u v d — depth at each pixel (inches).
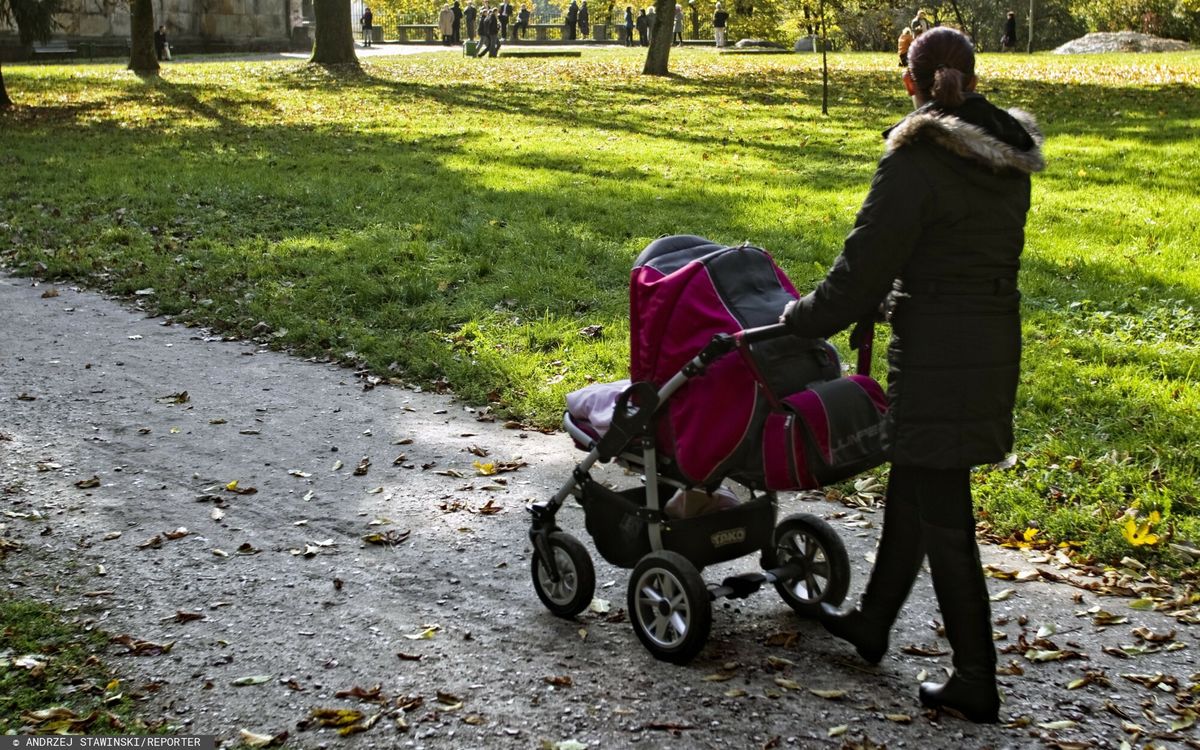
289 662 159.9
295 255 423.5
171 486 225.1
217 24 2039.9
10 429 255.0
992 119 131.4
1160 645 165.3
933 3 1173.7
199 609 175.5
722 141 743.7
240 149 717.9
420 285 366.9
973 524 140.5
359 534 204.1
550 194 536.7
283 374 300.0
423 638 166.6
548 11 4362.7
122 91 1099.3
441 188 557.6
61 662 158.2
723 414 147.8
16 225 482.0
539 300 354.6
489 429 260.8
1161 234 443.5
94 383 289.3
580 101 1000.9
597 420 168.6
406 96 1043.3
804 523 166.6
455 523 208.5
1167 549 194.1
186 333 337.1
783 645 164.1
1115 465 226.7
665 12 1261.1
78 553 194.1
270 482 227.9
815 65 1378.0
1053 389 270.5
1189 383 275.6
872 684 153.6
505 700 149.9
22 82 1179.9
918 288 133.4
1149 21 1915.6
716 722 144.4
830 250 417.4
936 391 132.2
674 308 153.2
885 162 132.0
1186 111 852.0
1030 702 149.9
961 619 140.6
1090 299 346.6
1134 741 141.2
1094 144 696.4
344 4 1379.2
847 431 143.3
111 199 538.9
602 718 145.4
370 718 144.9
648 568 157.8
